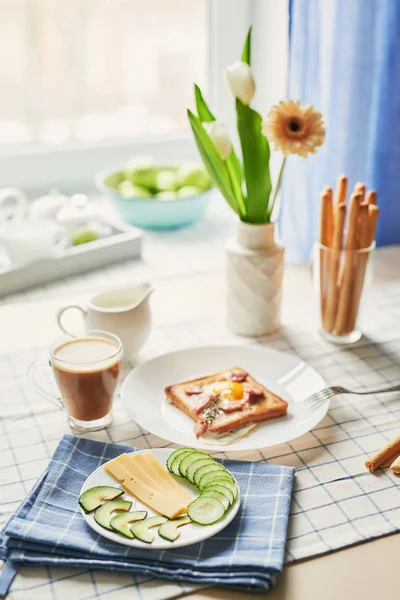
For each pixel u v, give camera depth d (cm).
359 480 113
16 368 135
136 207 185
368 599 98
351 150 174
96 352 123
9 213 187
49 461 116
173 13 208
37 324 149
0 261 172
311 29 162
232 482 108
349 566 101
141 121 217
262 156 136
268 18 197
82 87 209
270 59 198
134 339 135
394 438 116
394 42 167
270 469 112
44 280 165
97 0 203
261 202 140
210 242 187
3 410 125
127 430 122
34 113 206
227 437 119
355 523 106
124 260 176
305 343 143
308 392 128
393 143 176
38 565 101
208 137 138
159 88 215
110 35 207
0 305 156
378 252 178
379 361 138
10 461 116
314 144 132
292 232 175
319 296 142
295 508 108
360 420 124
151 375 132
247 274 141
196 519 103
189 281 166
